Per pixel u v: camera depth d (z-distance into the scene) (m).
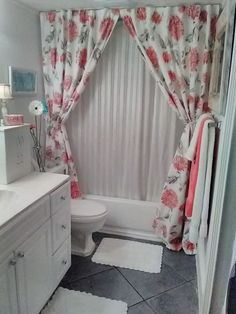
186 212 2.04
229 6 1.43
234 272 1.28
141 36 2.30
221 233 1.45
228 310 1.26
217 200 1.46
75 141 2.79
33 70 2.43
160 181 2.68
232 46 1.43
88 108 2.68
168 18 2.20
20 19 2.21
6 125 1.88
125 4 2.18
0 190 1.68
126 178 2.76
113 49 2.49
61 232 1.90
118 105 2.60
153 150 2.62
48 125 2.67
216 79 1.90
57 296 1.91
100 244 2.57
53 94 2.60
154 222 2.61
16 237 1.36
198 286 1.97
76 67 2.47
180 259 2.38
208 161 1.75
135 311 1.80
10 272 1.32
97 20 2.35
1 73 2.03
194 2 2.09
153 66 2.33
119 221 2.74
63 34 2.42
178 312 1.80
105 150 2.74
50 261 1.76
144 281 2.09
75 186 2.76
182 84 2.29
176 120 2.49
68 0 2.10
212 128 1.73
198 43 2.19
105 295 1.93
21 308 1.45
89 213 2.25
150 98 2.52
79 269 2.21
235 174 1.34
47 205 1.66
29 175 1.98
